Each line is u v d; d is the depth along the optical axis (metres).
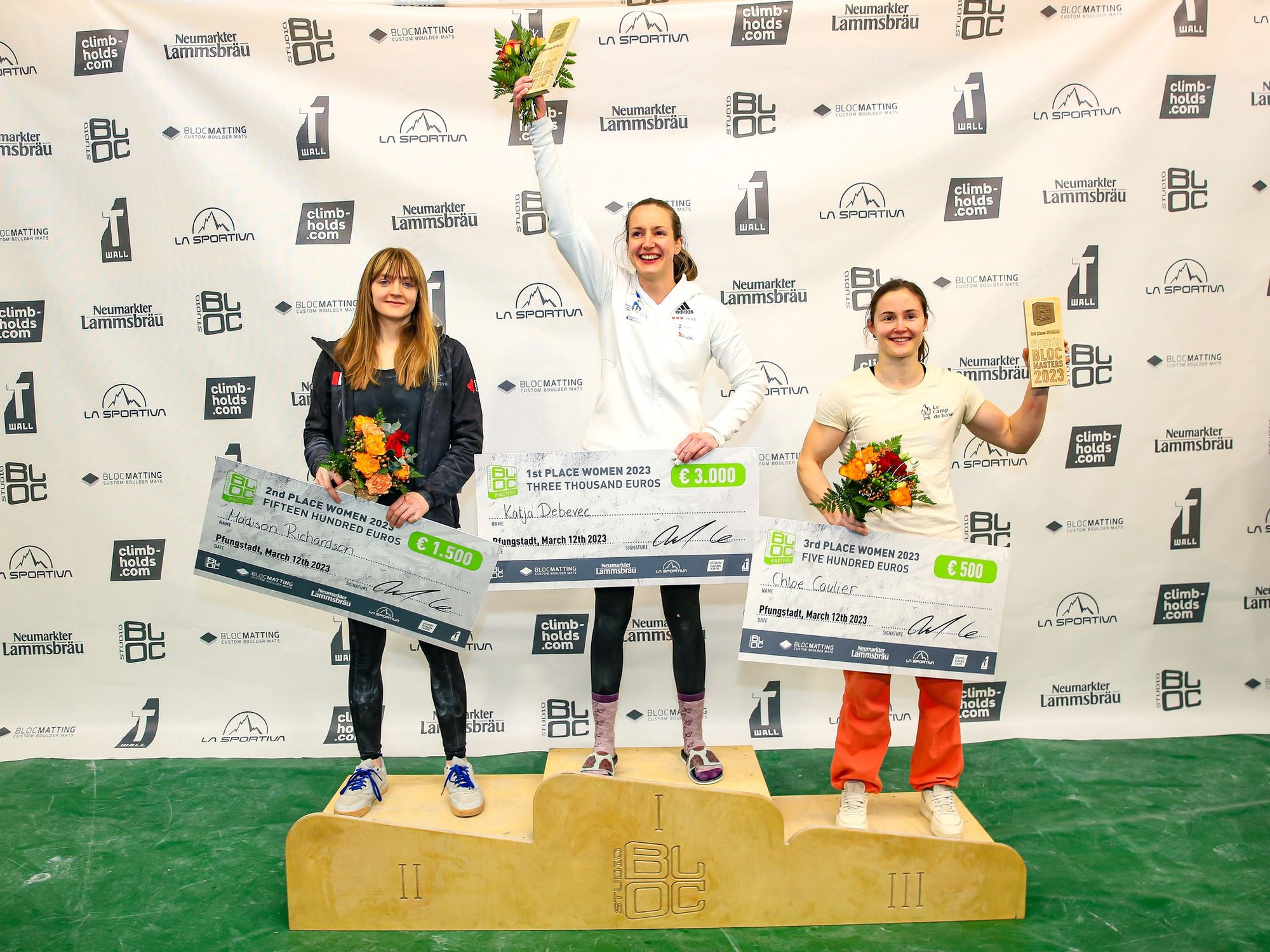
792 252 3.00
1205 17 2.94
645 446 2.34
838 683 3.16
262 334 3.01
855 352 3.04
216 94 2.93
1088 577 3.14
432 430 2.26
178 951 2.02
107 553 3.09
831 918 2.14
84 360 3.02
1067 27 2.94
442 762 3.00
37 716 3.13
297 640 3.12
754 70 2.94
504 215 2.98
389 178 2.96
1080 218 2.99
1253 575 3.15
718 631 3.14
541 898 2.12
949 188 2.98
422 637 2.24
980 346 3.03
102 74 2.91
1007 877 2.12
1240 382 3.08
